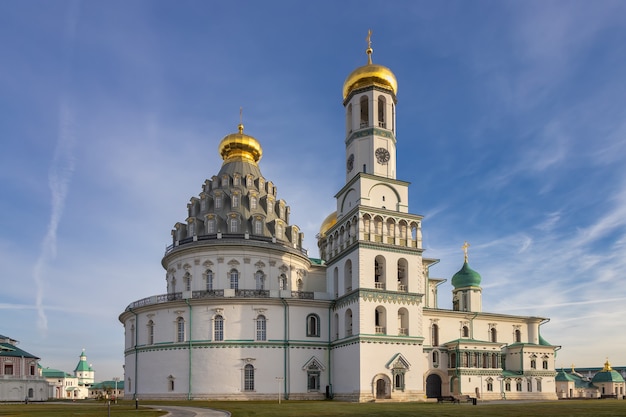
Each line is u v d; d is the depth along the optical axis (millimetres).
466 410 51000
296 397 82062
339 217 90125
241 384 80688
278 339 83375
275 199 102312
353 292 79812
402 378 78375
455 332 98438
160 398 83000
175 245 97062
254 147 107000
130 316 93188
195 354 82125
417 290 82625
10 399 110062
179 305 84812
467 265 109000
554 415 41938
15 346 123188
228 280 90250
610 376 139875
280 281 93438
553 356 104375
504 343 102625
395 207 85062
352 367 78188
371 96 87938
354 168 87125
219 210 96875
